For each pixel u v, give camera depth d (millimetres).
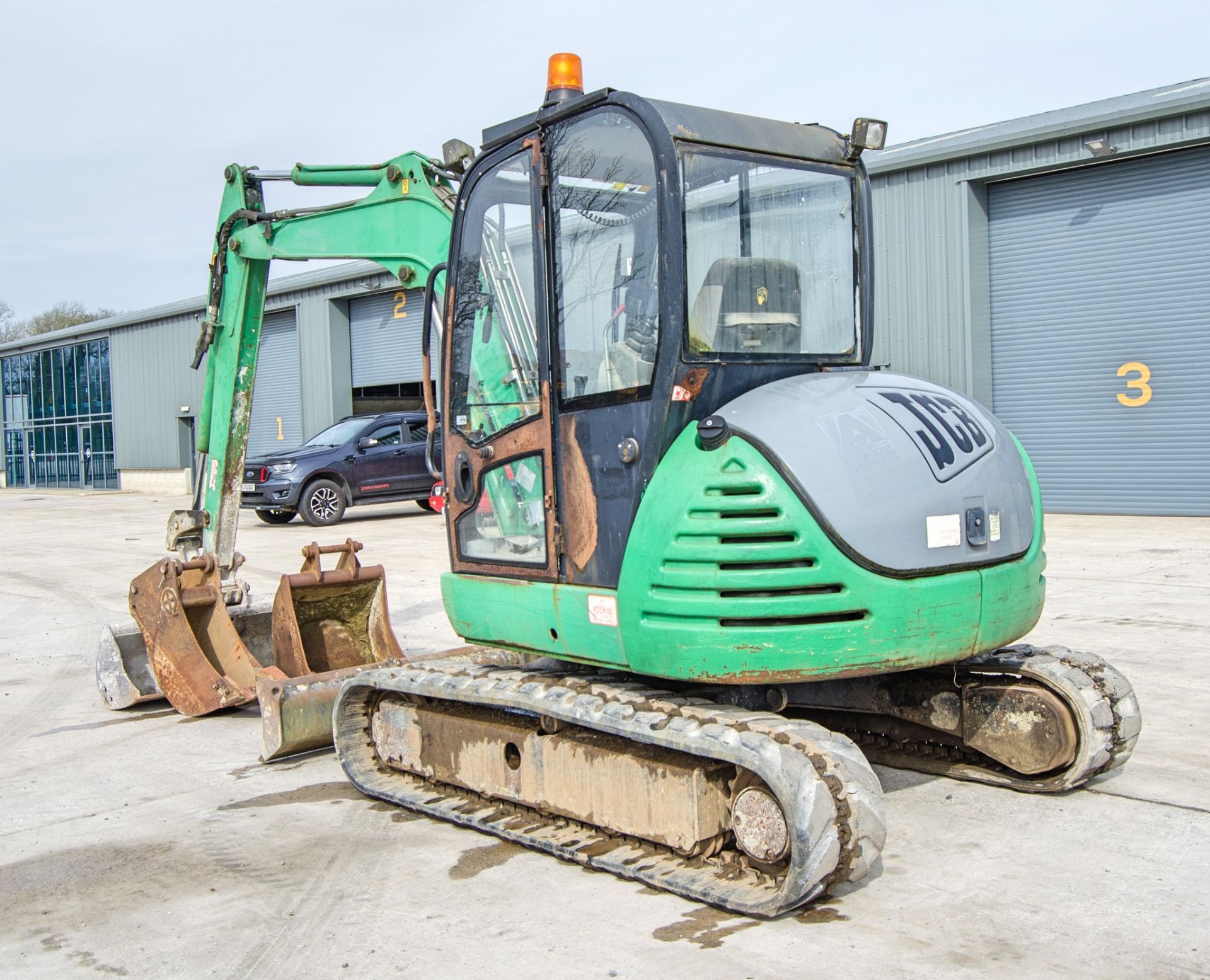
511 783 4895
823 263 4785
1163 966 3551
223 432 7484
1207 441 15805
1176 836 4617
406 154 6465
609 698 4414
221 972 3785
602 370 4402
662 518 4102
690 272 4230
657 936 3885
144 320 35250
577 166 4492
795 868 3699
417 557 14703
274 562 14859
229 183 7270
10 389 43562
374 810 5441
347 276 27750
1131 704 5039
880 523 4043
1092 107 16516
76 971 3840
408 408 27703
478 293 5062
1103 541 13391
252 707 7668
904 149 17891
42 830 5312
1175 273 15852
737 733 3920
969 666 5191
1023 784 5145
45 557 16703
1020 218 17250
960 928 3861
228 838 5094
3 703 7957
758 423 4094
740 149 4430
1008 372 17625
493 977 3643
